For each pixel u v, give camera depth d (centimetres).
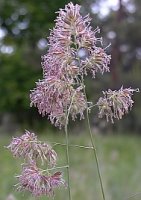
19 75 224
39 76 225
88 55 21
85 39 21
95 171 63
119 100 22
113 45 251
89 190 54
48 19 232
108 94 22
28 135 22
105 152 92
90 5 217
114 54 250
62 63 21
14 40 235
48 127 199
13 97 219
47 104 21
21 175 22
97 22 235
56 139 101
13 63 224
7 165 68
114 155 88
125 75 239
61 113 21
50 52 21
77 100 21
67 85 21
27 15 232
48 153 22
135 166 78
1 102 221
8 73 223
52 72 21
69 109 21
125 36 251
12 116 221
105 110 22
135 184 60
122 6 253
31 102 21
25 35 234
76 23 21
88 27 22
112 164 82
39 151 22
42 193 22
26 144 22
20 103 221
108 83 225
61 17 21
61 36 21
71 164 67
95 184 57
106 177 63
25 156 22
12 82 222
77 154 80
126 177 67
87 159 71
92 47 21
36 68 225
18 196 48
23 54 226
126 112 22
